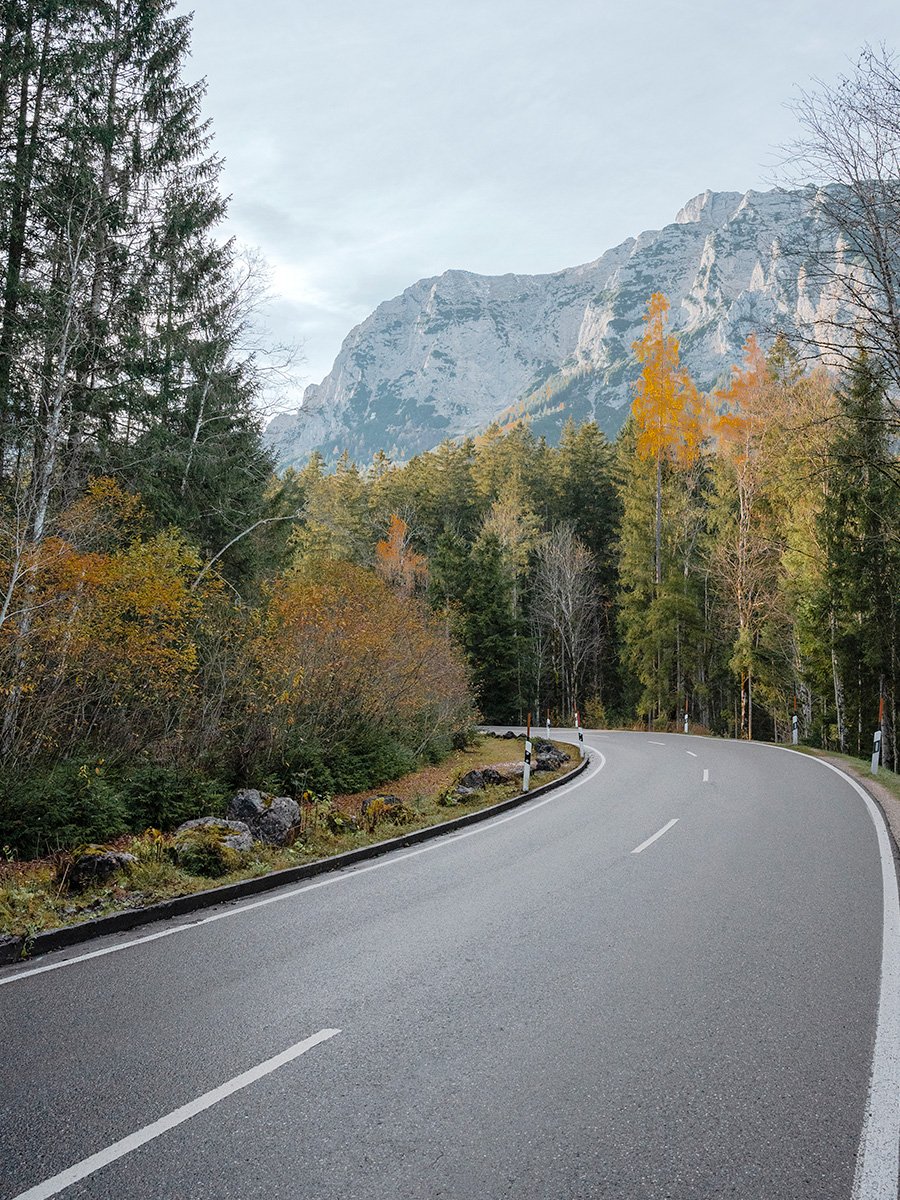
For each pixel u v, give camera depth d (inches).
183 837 392.5
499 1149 139.9
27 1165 136.3
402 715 866.8
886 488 1053.2
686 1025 192.9
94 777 473.7
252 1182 131.0
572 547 2138.3
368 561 2210.9
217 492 850.8
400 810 526.6
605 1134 144.5
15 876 374.0
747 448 1402.6
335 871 390.0
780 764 791.7
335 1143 142.3
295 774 618.5
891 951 245.4
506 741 1234.0
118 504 599.8
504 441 3159.5
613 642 2319.1
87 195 658.2
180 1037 189.2
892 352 578.2
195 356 816.9
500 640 1867.6
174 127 806.5
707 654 1812.3
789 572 1380.4
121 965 246.2
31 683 471.2
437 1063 173.8
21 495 514.9
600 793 628.7
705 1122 148.6
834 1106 154.3
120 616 518.9
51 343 591.8
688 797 581.3
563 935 266.5
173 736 574.2
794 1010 201.3
